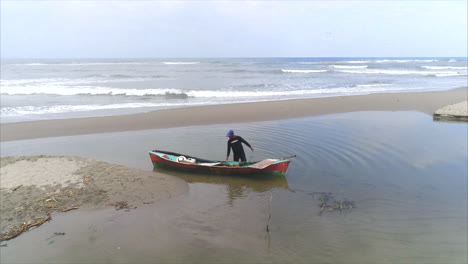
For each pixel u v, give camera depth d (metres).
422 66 72.25
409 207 7.00
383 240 5.74
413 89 29.00
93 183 7.77
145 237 5.81
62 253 5.36
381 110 18.61
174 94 24.61
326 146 11.51
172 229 6.08
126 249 5.46
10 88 25.34
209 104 20.73
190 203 7.21
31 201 6.92
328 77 41.38
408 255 5.30
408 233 5.97
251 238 5.78
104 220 6.37
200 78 38.88
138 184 7.88
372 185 8.21
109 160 10.13
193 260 5.14
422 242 5.68
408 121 15.78
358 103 20.70
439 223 6.33
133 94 24.72
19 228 6.02
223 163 9.38
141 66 69.31
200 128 14.41
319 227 6.18
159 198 7.33
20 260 5.19
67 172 8.33
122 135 13.23
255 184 8.42
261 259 5.16
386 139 12.40
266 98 23.56
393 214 6.69
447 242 5.68
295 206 7.09
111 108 19.30
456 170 9.20
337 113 17.81
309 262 5.09
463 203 7.18
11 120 15.86
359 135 13.01
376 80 37.50
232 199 7.48
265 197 7.59
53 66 68.25
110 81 34.19
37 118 16.38
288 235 5.89
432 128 14.26
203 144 11.91
